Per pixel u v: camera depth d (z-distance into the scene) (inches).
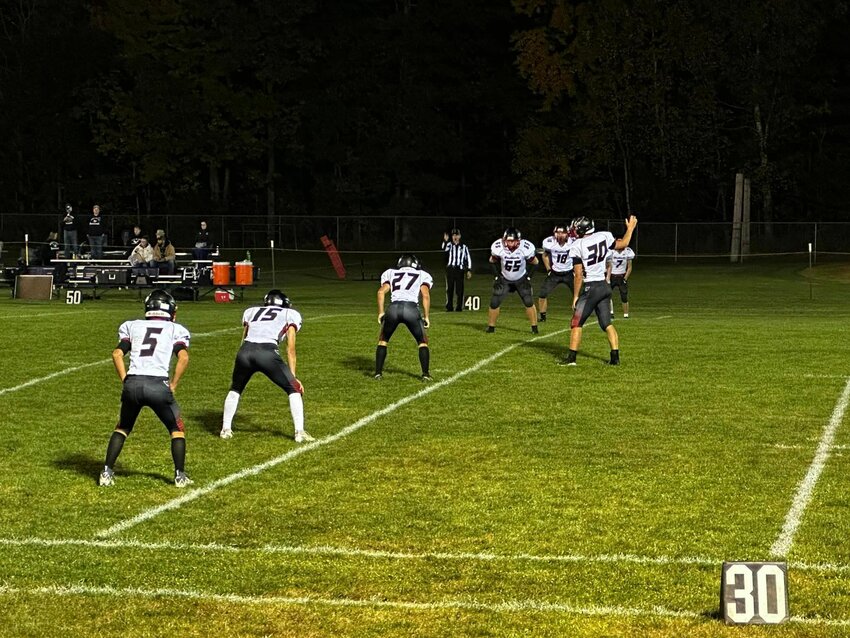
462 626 292.7
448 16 2802.7
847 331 927.7
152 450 492.4
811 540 359.9
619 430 530.9
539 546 356.2
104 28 2881.4
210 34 2778.1
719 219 2679.6
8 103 2810.0
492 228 2527.1
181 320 1041.5
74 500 410.9
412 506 402.0
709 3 2503.7
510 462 468.4
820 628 289.4
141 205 2994.6
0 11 2962.6
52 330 933.2
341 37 2827.3
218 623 296.0
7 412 580.4
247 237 2568.9
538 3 2652.6
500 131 2999.5
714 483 432.5
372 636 287.1
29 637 288.5
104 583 324.5
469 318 1056.8
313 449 494.3
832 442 503.5
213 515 391.5
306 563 341.1
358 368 721.6
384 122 2876.5
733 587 293.1
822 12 2549.2
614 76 2554.1
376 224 2600.9
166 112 2755.9
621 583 322.7
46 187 2874.0
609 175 2760.8
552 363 738.8
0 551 352.2
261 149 2851.9
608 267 749.3
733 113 2709.2
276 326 512.7
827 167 2603.3
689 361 746.8
